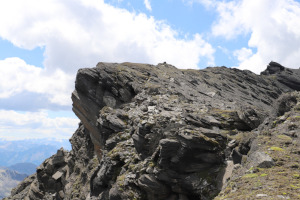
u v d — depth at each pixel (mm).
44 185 56312
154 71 49469
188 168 16234
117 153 22047
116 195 18016
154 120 21250
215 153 16359
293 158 9711
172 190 16469
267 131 13125
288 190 7414
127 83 37719
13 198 64188
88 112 38219
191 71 65625
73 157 49375
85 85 38062
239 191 8336
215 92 45938
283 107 14773
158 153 17406
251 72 94875
